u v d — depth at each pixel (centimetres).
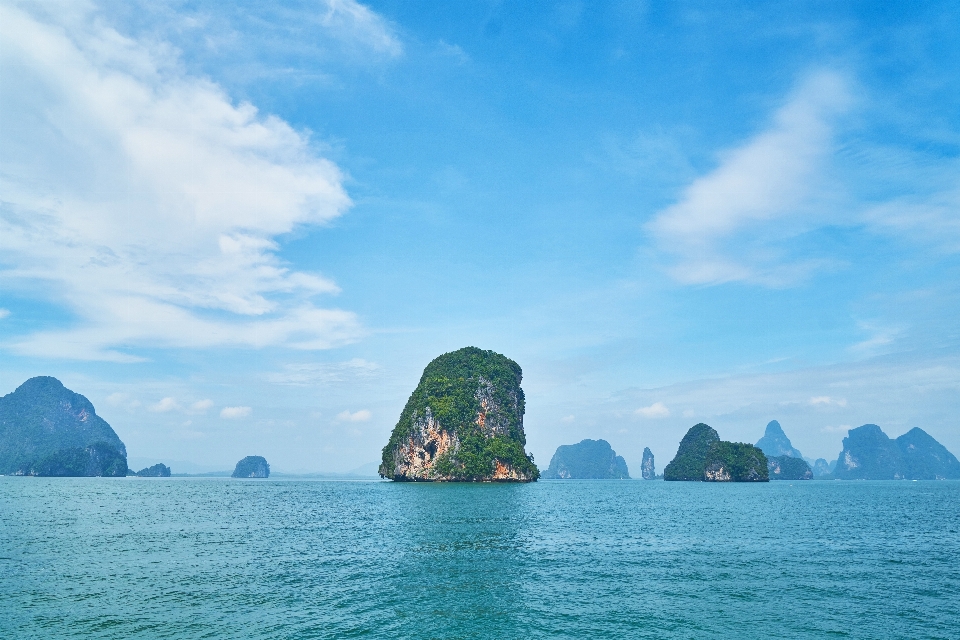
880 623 2152
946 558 3466
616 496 9606
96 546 3588
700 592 2558
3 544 3622
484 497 8456
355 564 3084
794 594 2542
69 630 1969
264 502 7412
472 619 2156
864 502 8462
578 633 2020
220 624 2045
